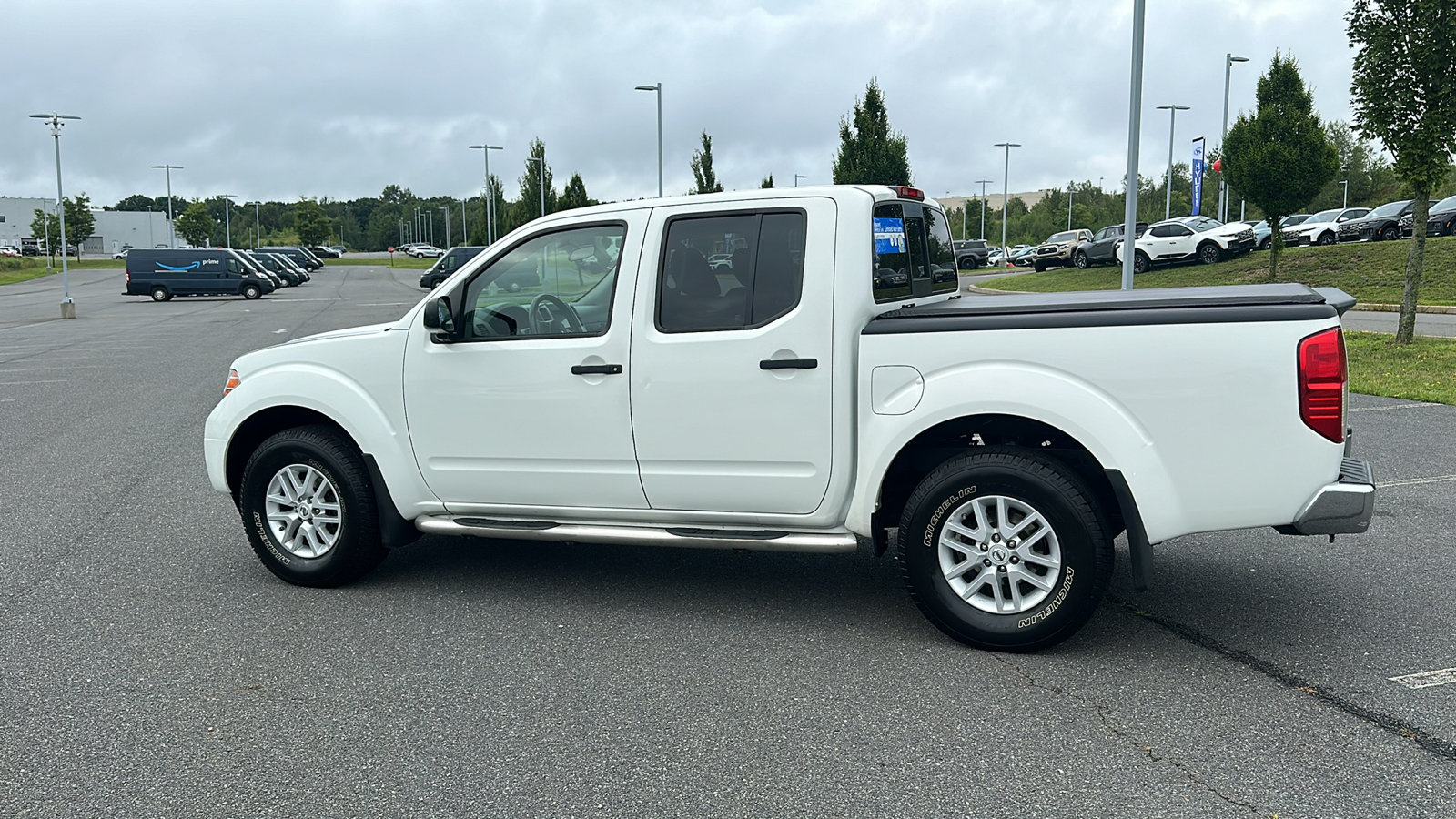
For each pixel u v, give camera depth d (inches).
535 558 234.7
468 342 198.2
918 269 202.4
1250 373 157.6
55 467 339.9
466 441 200.1
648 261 185.2
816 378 176.2
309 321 1063.6
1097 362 163.0
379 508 208.5
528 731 146.5
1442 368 503.8
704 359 181.6
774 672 166.4
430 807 126.0
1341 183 3085.6
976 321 168.1
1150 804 124.5
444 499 205.2
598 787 130.3
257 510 214.2
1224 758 135.6
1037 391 164.7
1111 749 138.5
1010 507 172.2
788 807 124.7
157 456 356.8
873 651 175.2
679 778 132.3
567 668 169.3
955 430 179.8
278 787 131.4
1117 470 162.7
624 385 187.0
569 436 192.4
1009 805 124.4
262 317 1157.7
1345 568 216.5
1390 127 554.3
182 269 1624.0
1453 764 133.2
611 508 194.2
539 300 196.4
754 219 180.4
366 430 205.3
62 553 240.2
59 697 159.8
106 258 4343.0
